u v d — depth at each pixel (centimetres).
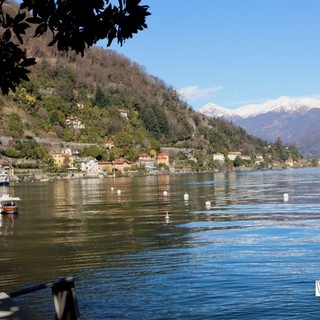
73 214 6900
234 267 3238
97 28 805
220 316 2370
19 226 5766
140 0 799
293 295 2619
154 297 2677
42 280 3119
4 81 867
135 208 7506
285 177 19600
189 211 6838
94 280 3064
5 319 1212
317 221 5372
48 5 796
